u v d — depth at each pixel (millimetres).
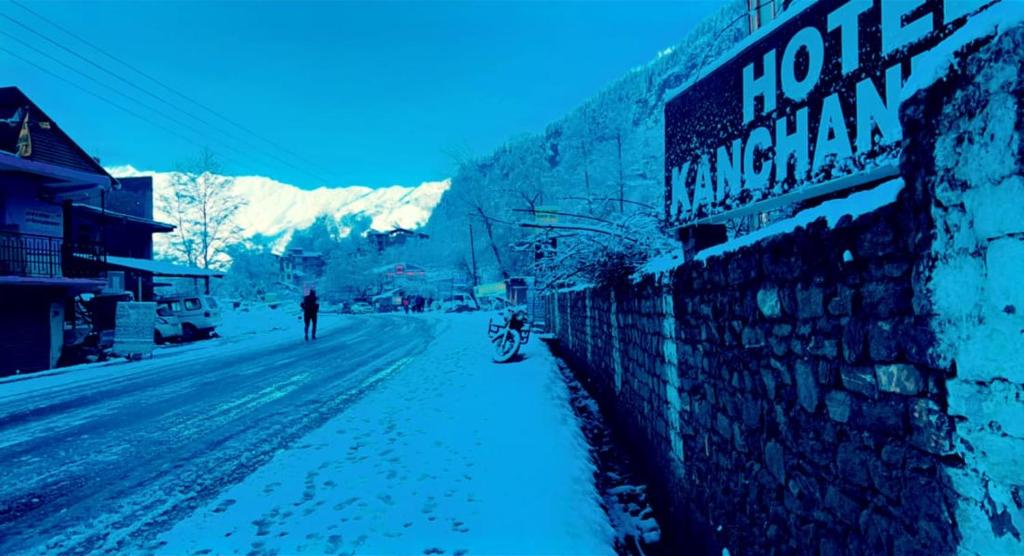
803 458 2219
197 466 4582
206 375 10211
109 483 4207
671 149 4453
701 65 4250
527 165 42719
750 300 2666
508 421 5664
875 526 1762
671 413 4129
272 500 3668
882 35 2381
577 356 10914
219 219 48656
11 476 4422
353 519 3305
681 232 4324
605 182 37156
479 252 55969
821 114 2734
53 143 15922
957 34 1373
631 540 3740
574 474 4082
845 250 1867
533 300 24297
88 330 15531
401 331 21062
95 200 25984
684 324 3742
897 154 2293
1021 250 1149
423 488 3793
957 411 1390
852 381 1865
